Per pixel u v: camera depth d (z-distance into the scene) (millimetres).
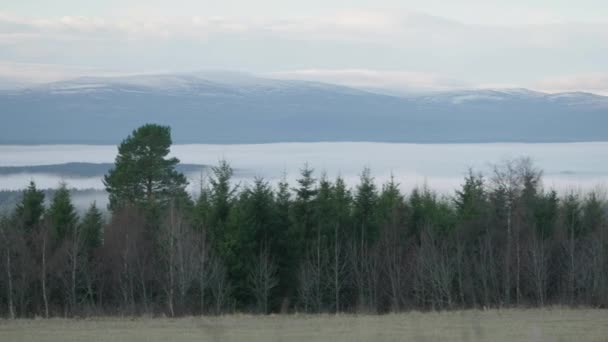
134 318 45562
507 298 59094
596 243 61625
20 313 55562
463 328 36562
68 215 64062
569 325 38094
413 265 60250
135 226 61469
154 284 59781
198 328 38281
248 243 58969
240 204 60750
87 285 58281
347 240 63125
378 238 63719
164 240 56156
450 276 58938
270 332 35500
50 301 58938
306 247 61312
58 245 60719
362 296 57375
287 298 57875
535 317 43219
